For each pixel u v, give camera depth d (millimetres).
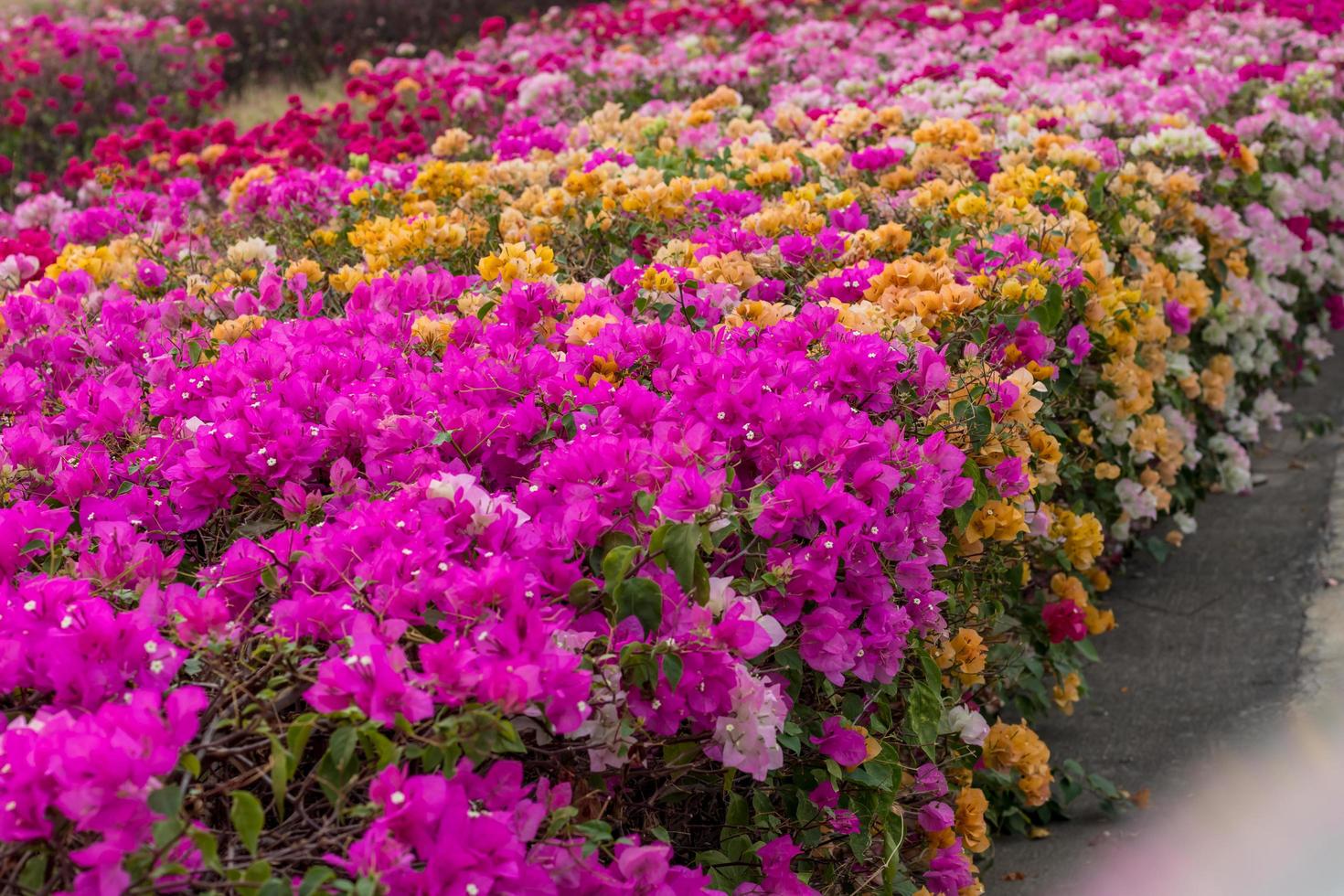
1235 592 4562
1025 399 2877
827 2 11781
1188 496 4941
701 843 2199
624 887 1630
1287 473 5555
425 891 1464
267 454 2281
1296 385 6582
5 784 1423
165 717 1574
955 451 2514
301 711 1780
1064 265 3631
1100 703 4070
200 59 12273
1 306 3439
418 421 2352
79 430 2732
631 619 1865
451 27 14312
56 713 1582
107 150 6945
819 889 2340
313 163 6805
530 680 1599
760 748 1881
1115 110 5609
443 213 4602
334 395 2578
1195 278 4848
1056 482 3562
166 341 3320
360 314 3117
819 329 2795
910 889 2605
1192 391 4949
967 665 2898
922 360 2691
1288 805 3328
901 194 4348
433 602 1811
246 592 1959
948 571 2842
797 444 2266
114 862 1393
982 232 3736
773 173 4445
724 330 2826
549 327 2959
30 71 9625
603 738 1810
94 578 2006
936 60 8000
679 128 5809
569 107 7863
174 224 5152
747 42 9562
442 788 1508
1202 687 4023
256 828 1452
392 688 1569
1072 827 3496
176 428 2568
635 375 2730
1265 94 6797
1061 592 3818
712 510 1957
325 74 13492
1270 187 5867
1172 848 3262
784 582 2037
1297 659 4027
